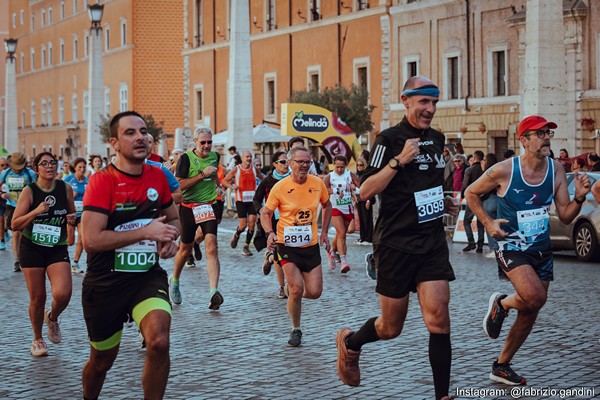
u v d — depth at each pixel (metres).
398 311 9.16
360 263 23.23
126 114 8.57
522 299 10.13
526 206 10.30
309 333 13.84
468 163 34.81
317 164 37.91
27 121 121.12
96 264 8.57
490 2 49.59
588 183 10.28
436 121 53.62
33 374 11.44
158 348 8.17
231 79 42.94
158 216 8.74
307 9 64.50
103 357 8.81
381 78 57.53
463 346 12.45
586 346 12.29
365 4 59.09
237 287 19.11
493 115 49.75
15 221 12.34
